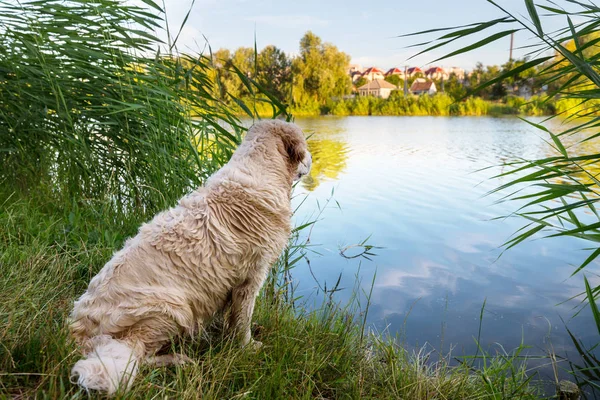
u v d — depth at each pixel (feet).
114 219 13.82
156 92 13.58
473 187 30.12
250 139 9.22
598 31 7.89
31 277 9.83
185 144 14.15
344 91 176.76
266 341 9.18
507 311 13.85
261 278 8.94
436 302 14.35
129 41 14.52
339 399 8.09
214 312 8.80
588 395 10.02
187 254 7.98
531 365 11.23
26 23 14.70
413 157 43.96
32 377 6.91
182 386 7.02
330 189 29.27
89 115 14.90
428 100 152.15
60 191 15.30
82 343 7.36
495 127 84.02
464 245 19.29
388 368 9.27
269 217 8.67
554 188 9.25
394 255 18.07
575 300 14.60
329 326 10.37
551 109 106.42
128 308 7.45
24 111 14.60
